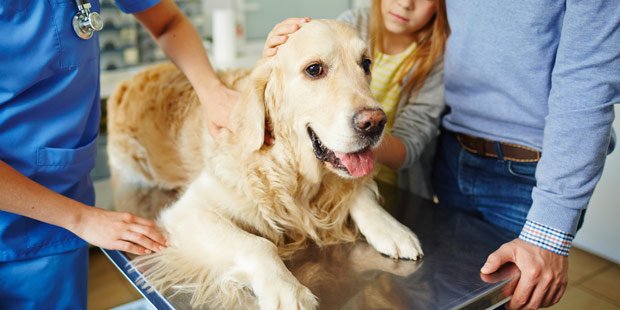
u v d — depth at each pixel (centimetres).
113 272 273
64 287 118
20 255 109
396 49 189
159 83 200
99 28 109
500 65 133
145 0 133
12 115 102
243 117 130
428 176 199
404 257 122
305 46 123
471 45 139
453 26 146
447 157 170
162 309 104
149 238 121
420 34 181
